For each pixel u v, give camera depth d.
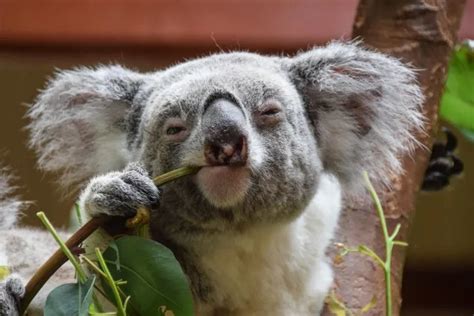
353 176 8.73
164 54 13.80
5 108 14.23
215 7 13.89
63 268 8.47
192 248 7.71
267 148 7.45
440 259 15.91
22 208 10.94
